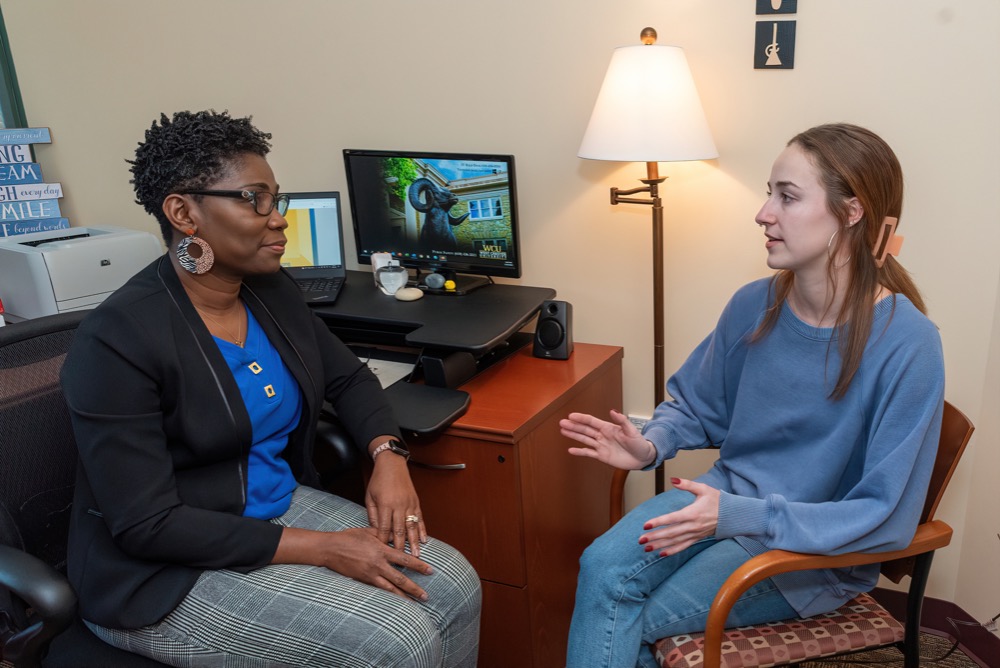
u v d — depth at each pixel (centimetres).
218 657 137
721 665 141
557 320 208
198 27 250
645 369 226
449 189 216
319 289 223
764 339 160
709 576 154
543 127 218
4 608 139
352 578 143
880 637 146
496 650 190
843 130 144
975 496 195
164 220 145
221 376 145
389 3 226
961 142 180
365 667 131
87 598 139
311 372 161
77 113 276
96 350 135
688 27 197
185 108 261
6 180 269
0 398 145
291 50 241
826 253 146
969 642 201
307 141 248
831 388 150
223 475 149
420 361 192
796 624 149
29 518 147
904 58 180
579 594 158
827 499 154
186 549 137
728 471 169
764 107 195
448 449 179
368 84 235
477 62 221
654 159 183
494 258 218
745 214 204
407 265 231
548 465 187
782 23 187
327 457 207
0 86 278
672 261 214
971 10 173
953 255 187
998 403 184
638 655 154
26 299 233
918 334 141
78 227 273
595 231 220
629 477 233
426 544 154
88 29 265
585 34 207
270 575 142
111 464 134
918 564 148
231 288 150
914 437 137
